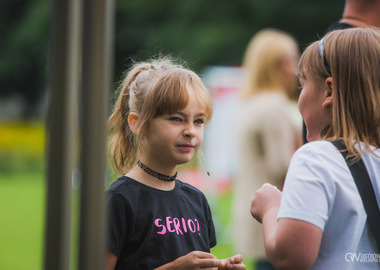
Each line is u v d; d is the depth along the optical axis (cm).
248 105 646
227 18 3234
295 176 279
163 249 325
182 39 3241
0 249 1218
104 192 229
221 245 1156
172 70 345
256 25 3209
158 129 335
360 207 275
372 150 286
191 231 339
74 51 225
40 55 3672
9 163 3481
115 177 372
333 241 275
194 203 351
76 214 237
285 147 623
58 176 224
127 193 327
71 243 232
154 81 338
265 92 648
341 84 292
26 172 3322
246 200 625
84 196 228
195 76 346
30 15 3622
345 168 279
